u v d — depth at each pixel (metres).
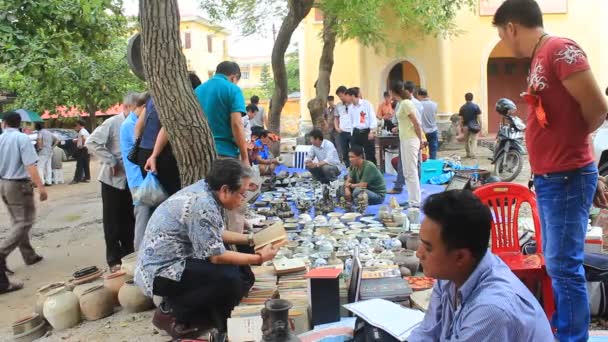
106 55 17.05
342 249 4.79
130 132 5.00
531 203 3.66
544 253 2.81
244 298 3.75
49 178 13.81
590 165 2.65
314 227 5.79
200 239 3.38
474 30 16.62
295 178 9.48
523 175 10.20
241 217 4.22
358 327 3.00
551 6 16.28
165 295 3.52
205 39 35.75
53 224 8.88
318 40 17.38
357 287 3.59
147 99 4.98
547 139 2.65
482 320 1.71
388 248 4.87
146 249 3.51
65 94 18.09
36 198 11.71
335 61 17.48
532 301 1.80
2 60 8.09
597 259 3.57
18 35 8.15
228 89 4.76
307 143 14.01
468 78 16.81
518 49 2.72
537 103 2.63
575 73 2.45
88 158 14.59
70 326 4.18
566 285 2.71
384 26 15.73
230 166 3.41
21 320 4.18
